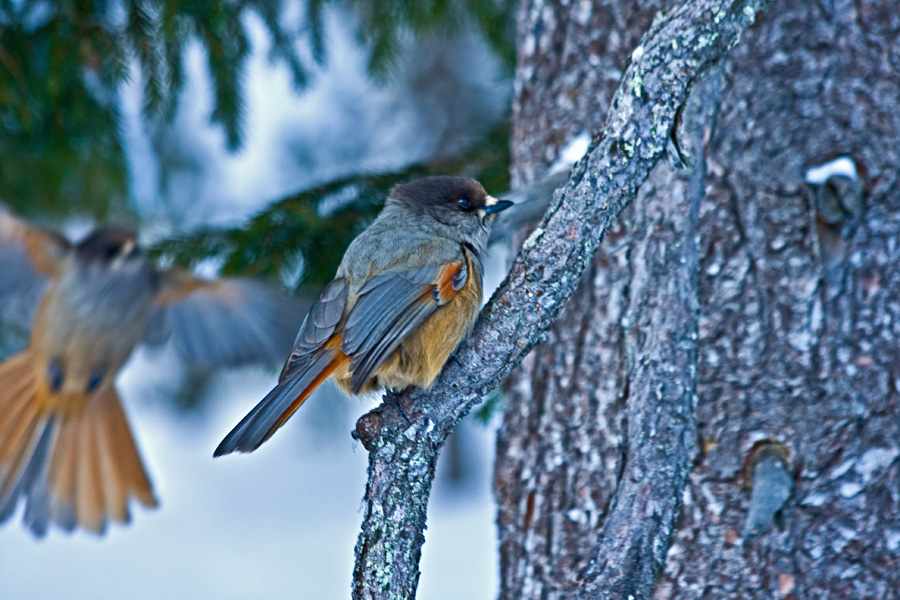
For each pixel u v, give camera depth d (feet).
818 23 26.63
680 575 24.82
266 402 23.54
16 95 38.70
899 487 24.57
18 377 32.86
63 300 31.63
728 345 25.67
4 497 32.78
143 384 61.98
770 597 24.29
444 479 64.28
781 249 25.77
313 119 64.23
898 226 25.67
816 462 24.77
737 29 20.45
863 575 24.20
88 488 33.50
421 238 26.08
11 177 43.24
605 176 20.35
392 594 20.68
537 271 20.97
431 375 22.36
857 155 25.90
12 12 38.52
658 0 27.89
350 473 67.36
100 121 41.96
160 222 57.52
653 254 24.82
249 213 40.37
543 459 27.71
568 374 27.50
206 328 32.04
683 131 21.44
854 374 25.07
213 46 40.75
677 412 21.89
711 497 24.95
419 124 65.36
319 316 25.25
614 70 28.37
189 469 66.18
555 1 29.68
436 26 43.45
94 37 38.99
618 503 21.49
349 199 39.68
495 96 64.95
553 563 26.94
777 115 26.32
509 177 38.75
